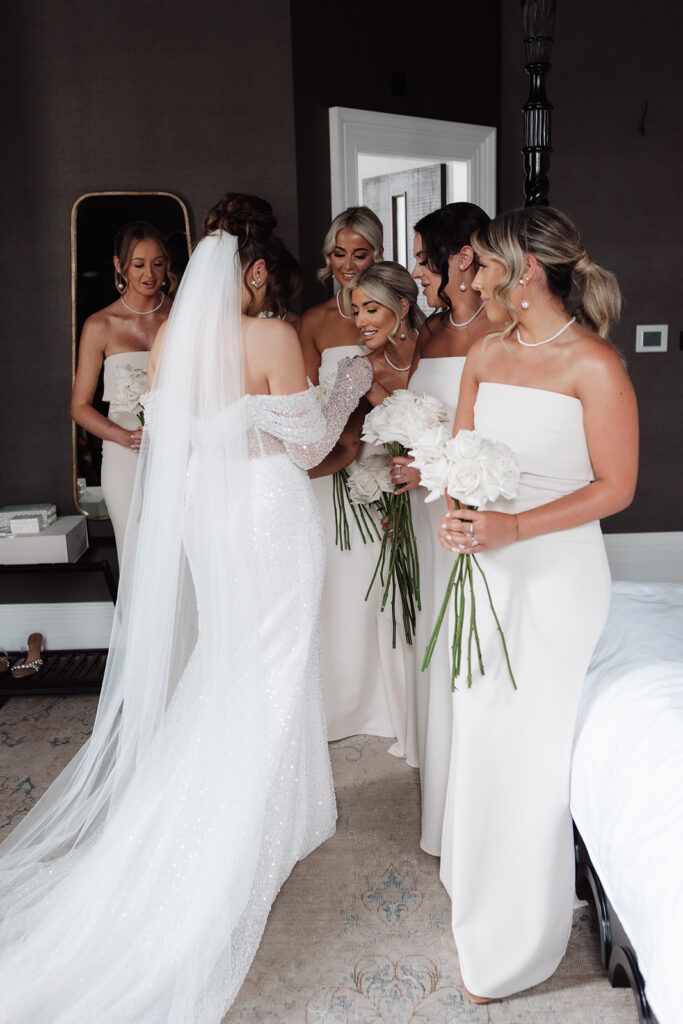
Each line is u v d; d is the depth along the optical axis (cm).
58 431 430
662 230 487
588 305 206
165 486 237
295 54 397
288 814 253
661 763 175
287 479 252
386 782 326
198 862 226
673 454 507
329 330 341
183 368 233
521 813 214
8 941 223
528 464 210
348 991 224
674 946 151
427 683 276
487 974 216
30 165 405
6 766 343
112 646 264
